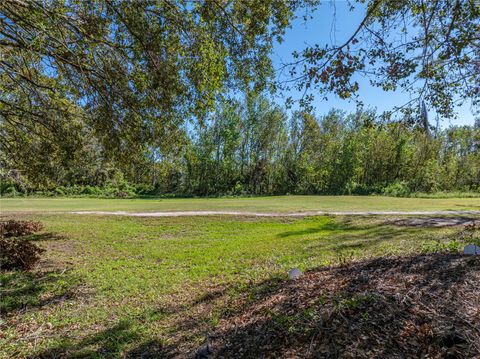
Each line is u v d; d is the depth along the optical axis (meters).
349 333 2.49
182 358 2.92
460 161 35.78
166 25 4.74
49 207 21.58
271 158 42.78
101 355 3.18
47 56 5.15
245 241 9.41
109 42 5.06
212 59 4.77
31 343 3.51
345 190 38.31
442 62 3.82
